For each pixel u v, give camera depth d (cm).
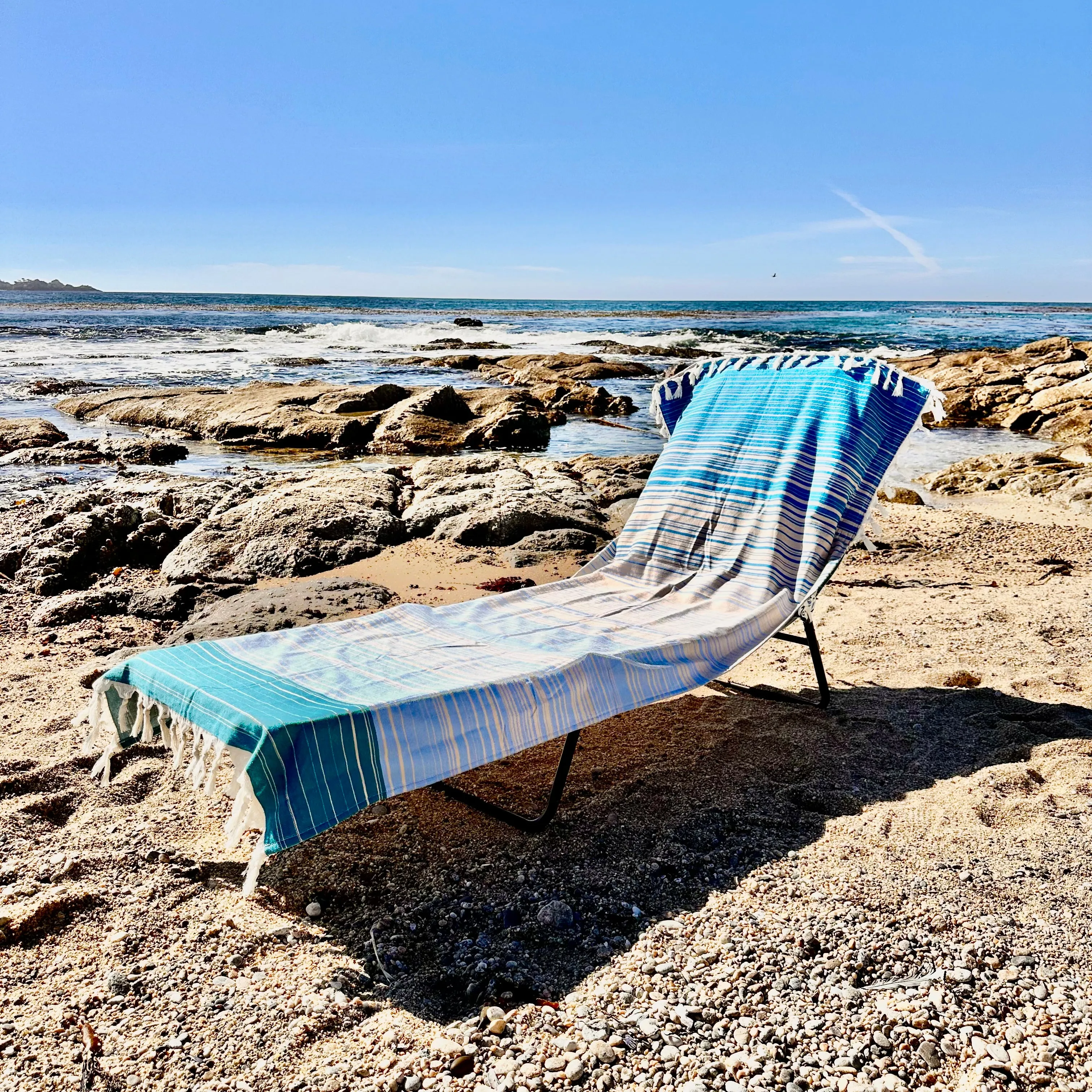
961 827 332
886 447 492
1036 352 2530
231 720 282
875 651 542
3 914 279
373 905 299
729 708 461
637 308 10375
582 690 343
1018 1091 217
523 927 285
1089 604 607
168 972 263
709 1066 225
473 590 674
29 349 3067
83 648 557
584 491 966
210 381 2225
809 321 5566
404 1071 226
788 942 270
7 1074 225
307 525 780
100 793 362
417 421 1545
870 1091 217
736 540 489
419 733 294
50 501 897
